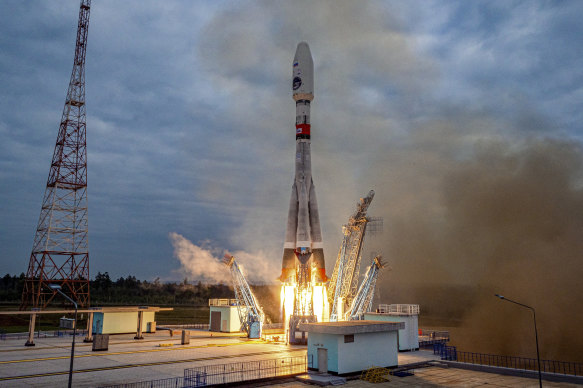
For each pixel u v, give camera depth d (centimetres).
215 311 7088
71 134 8838
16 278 17812
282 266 7406
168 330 7069
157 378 3356
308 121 7625
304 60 7644
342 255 7131
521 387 3338
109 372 3578
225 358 4316
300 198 7369
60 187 8538
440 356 4800
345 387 3350
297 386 3375
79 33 9338
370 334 3950
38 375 3434
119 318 6431
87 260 8631
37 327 7769
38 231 8269
